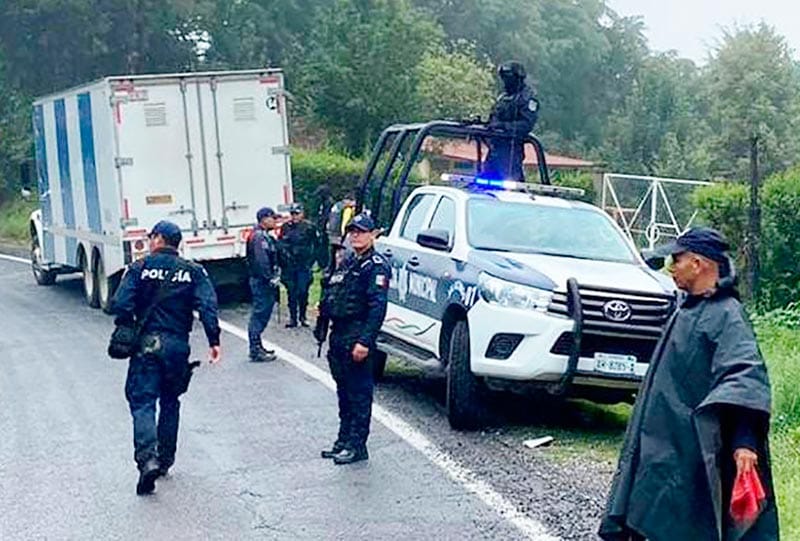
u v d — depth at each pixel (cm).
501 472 886
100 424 1101
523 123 1407
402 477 876
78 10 5128
